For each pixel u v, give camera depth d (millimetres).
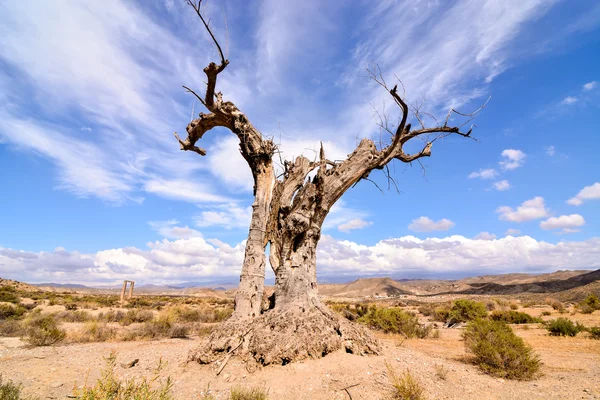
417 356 9938
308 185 10656
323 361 7988
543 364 9375
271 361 7766
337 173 11641
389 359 8766
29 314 24281
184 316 25672
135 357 10023
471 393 6973
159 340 15500
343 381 6957
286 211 10898
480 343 9367
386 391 6512
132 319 24688
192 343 14211
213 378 7434
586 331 17266
